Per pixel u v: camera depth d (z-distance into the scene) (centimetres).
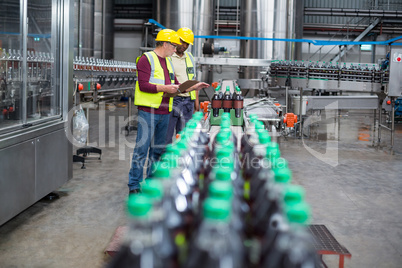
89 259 264
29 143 322
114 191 414
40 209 357
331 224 340
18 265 254
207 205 88
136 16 1791
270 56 1165
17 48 320
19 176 308
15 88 318
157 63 363
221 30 1709
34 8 342
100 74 578
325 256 278
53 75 379
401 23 1641
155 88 354
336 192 435
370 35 1678
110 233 307
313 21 1706
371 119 1124
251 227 129
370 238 313
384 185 467
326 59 1711
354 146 709
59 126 375
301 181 477
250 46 1174
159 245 98
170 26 1199
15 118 319
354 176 505
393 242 306
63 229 313
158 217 101
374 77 676
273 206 121
